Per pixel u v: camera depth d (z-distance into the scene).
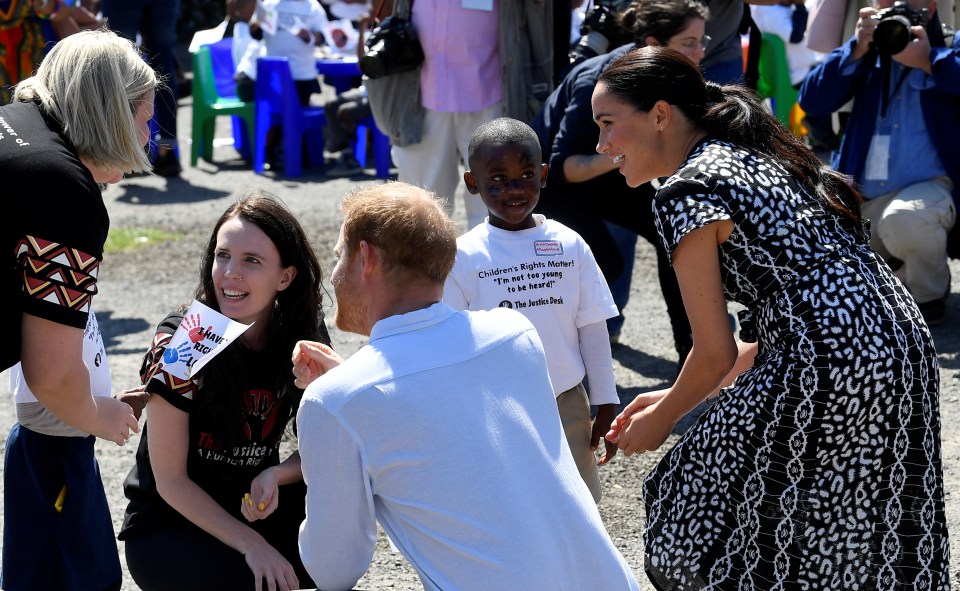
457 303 3.02
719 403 2.40
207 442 2.71
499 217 3.06
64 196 2.29
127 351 5.67
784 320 2.29
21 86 2.51
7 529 2.86
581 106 4.30
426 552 1.99
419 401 1.98
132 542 2.79
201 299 2.77
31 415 2.77
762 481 2.30
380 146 9.53
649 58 2.49
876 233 5.44
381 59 5.36
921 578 2.33
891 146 5.35
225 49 10.40
